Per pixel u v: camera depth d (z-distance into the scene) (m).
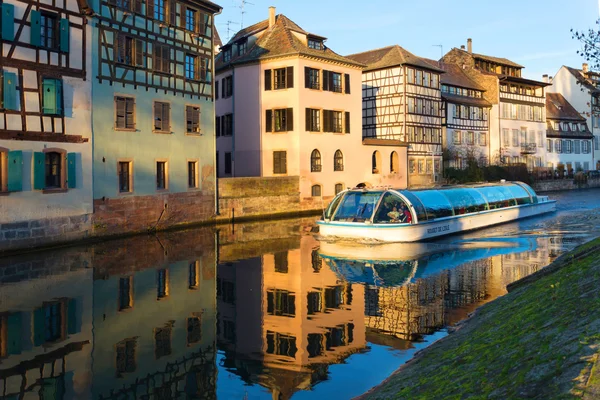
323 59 34.06
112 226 20.86
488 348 5.97
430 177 44.53
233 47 37.81
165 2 23.88
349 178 36.16
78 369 7.57
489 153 53.41
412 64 42.28
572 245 18.73
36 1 17.61
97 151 20.19
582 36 16.23
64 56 18.73
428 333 9.02
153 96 23.06
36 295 11.55
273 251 17.92
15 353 8.16
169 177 23.88
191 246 18.91
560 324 5.42
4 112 16.58
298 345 8.59
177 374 7.43
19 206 16.98
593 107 21.88
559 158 62.62
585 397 3.65
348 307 10.84
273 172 33.81
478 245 19.09
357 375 7.31
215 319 10.06
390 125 43.25
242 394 6.77
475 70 54.47
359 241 20.12
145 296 11.68
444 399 4.88
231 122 36.03
